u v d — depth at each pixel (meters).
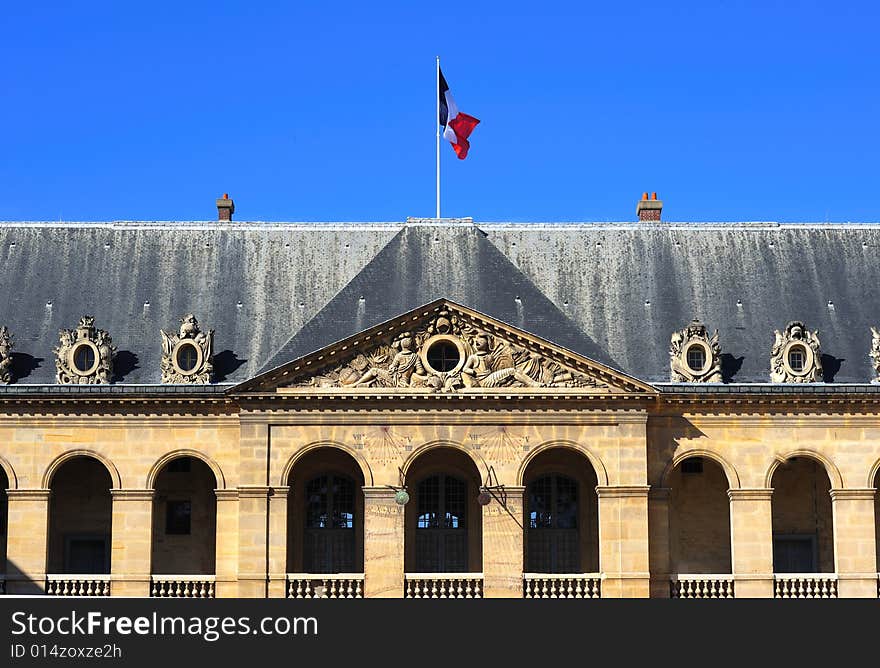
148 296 69.62
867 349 67.88
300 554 66.56
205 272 70.62
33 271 70.50
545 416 64.19
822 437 65.62
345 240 72.12
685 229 72.44
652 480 65.00
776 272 70.81
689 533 67.06
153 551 66.88
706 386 65.19
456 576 63.16
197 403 65.31
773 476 67.00
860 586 64.69
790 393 65.25
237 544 64.38
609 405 64.19
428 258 69.88
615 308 69.50
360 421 64.06
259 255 71.31
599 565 64.75
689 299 69.75
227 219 75.31
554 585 63.38
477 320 64.19
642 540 63.53
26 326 68.38
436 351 64.44
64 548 67.31
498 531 63.62
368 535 63.47
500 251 70.88
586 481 67.12
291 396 63.91
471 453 63.97
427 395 63.84
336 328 66.31
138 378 66.38
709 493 67.31
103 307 69.19
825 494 67.50
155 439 65.38
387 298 67.94
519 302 67.50
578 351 65.12
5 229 72.06
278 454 63.94
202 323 68.62
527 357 64.38
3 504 67.50
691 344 66.31
